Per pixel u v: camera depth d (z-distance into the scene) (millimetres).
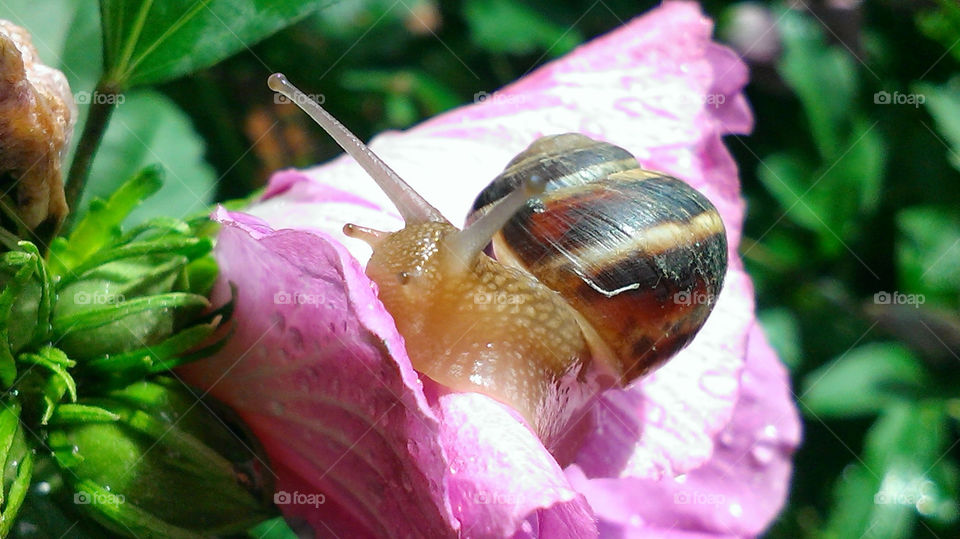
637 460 155
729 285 172
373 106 223
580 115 174
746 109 188
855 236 221
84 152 139
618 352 143
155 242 131
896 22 217
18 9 168
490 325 136
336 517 139
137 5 139
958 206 219
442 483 125
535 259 142
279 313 132
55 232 130
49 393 126
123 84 141
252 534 148
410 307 135
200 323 134
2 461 121
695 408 160
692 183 173
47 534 130
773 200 225
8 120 120
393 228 151
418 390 123
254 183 210
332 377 131
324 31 217
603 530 169
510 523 125
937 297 217
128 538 129
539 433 138
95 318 128
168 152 185
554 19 228
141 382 130
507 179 147
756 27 217
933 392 213
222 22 142
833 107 217
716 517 174
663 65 181
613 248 141
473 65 229
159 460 129
